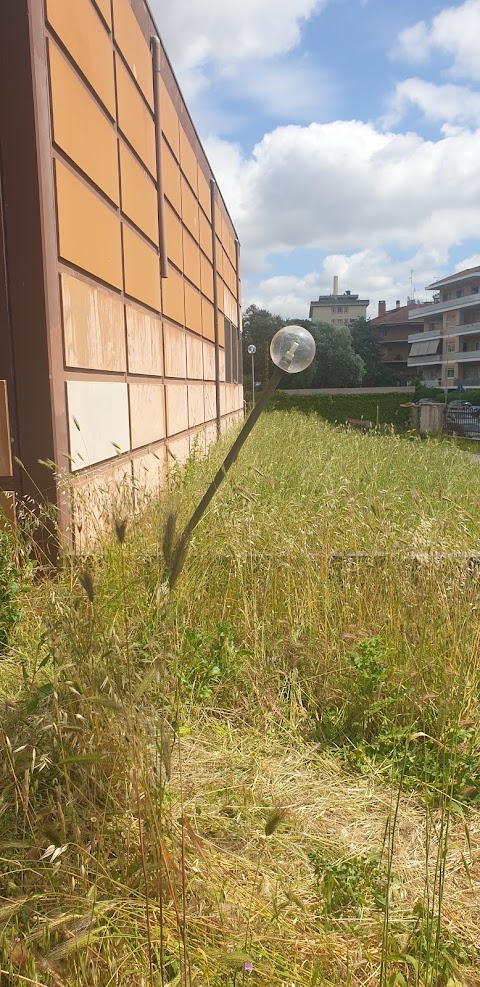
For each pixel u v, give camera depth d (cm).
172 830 214
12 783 214
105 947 177
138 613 343
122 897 195
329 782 280
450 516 521
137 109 780
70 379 520
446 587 365
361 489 717
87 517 446
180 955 176
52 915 185
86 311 561
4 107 446
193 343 1291
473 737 295
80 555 393
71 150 521
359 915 202
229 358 2102
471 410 2556
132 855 211
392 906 207
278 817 161
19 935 176
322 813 256
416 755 294
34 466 473
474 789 232
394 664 342
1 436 457
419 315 7719
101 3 620
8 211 453
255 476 688
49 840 188
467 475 1014
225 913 197
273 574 404
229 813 251
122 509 436
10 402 468
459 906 211
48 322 466
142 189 805
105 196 630
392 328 8488
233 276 2289
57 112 489
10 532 417
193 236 1309
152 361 855
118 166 682
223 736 306
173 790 254
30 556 459
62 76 504
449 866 230
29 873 201
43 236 460
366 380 7238
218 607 394
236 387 2391
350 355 6319
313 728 320
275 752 300
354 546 438
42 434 471
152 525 441
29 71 443
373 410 3994
